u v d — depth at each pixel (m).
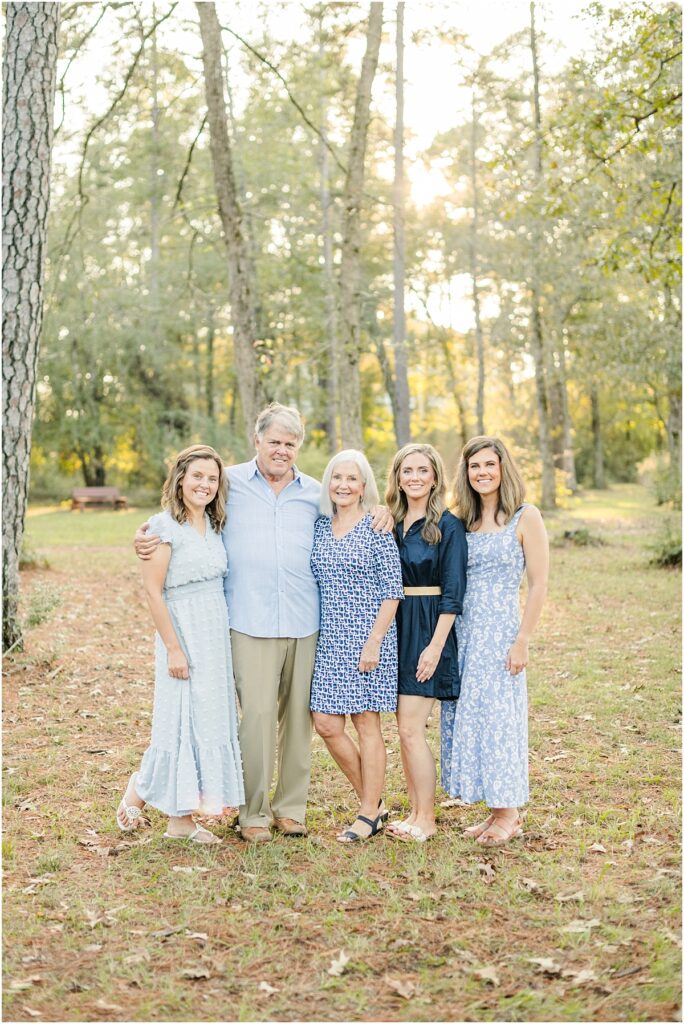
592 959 3.12
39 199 7.01
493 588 4.21
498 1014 2.82
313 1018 2.84
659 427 39.72
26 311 7.05
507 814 4.21
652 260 9.87
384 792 4.88
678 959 3.08
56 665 7.39
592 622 9.33
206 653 4.17
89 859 4.01
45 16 6.91
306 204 25.30
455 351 35.16
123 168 21.34
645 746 5.45
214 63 11.46
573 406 42.16
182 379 31.08
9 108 6.90
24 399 7.16
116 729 5.92
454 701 4.32
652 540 15.66
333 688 4.25
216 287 28.20
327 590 4.30
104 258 28.05
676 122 9.20
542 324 26.34
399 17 12.55
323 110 20.45
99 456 31.28
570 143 9.80
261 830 4.25
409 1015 2.83
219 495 4.30
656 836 4.14
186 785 4.08
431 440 36.22
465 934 3.32
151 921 3.46
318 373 26.44
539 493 24.72
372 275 29.23
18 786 4.86
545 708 6.32
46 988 3.00
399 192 20.55
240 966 3.14
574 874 3.78
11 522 7.33
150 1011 2.87
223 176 12.00
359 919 3.46
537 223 21.56
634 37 8.80
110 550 16.06
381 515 4.27
